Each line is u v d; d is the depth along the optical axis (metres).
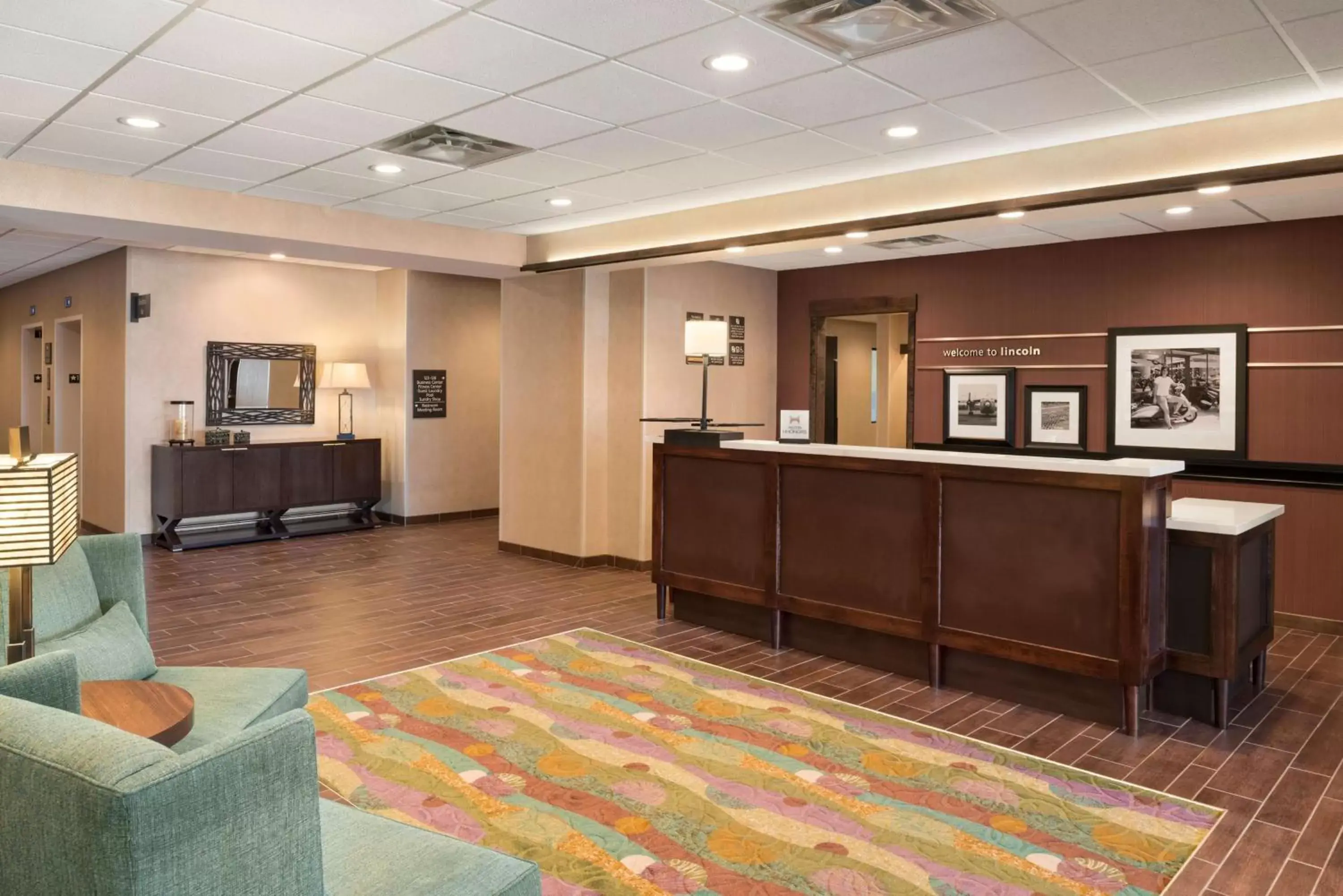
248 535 8.61
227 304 8.71
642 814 3.15
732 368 8.19
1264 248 5.99
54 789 1.36
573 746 3.75
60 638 2.88
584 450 7.48
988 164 4.85
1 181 4.97
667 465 5.79
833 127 4.31
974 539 4.39
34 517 2.27
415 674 4.66
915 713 4.20
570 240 7.15
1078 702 4.17
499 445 9.52
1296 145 3.91
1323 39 3.18
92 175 5.27
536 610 6.07
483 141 4.57
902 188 5.20
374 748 3.69
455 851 1.98
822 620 5.06
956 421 7.47
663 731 3.92
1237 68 3.48
